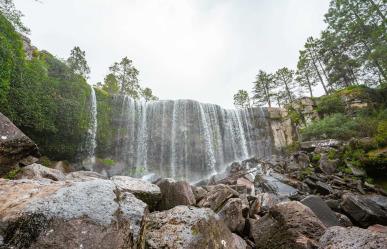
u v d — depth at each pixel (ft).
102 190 9.88
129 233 8.84
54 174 23.36
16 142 18.04
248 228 19.40
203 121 88.53
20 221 7.84
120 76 142.20
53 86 57.52
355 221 27.07
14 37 50.39
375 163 49.16
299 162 59.47
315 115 88.69
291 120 92.32
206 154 84.17
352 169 50.29
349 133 68.90
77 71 68.85
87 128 65.31
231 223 18.92
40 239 7.51
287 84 150.92
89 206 8.80
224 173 65.41
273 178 47.78
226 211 19.29
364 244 10.59
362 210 26.61
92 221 8.27
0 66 40.55
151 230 12.00
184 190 20.18
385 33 68.33
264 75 157.79
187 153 82.33
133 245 8.76
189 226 12.37
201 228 12.55
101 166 66.95
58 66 66.54
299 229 15.34
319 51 115.55
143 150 77.82
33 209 8.21
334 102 86.22
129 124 78.23
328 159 54.95
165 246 11.01
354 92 84.58
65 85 60.85
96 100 73.41
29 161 21.25
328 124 75.77
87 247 7.57
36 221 7.90
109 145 72.08
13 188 10.16
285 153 85.97
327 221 22.03
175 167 79.41
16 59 46.88
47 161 53.31
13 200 9.02
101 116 72.74
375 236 10.71
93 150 68.03
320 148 63.72
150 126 82.28
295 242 14.64
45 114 52.54
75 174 30.71
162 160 79.05
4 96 41.14
